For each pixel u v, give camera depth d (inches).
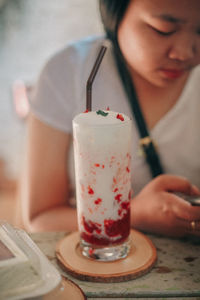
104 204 13.6
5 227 13.3
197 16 16.6
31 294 10.8
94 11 66.7
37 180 22.6
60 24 67.3
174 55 17.9
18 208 25.9
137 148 23.8
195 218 16.5
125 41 19.8
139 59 19.2
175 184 18.6
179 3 16.4
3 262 11.0
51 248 15.6
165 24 16.9
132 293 12.9
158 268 14.3
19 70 67.1
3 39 66.6
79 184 13.9
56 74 24.0
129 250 15.0
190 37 17.4
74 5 66.7
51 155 23.0
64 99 23.8
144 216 18.0
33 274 11.1
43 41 67.6
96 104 24.0
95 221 13.9
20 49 67.2
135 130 23.7
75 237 16.1
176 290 13.0
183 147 24.5
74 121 13.3
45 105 23.5
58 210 22.4
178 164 24.8
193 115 24.0
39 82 24.1
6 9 65.8
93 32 68.0
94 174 13.2
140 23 17.9
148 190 19.1
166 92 23.7
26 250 12.1
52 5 66.5
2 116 64.0
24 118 42.1
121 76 23.6
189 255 15.1
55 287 11.1
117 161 13.2
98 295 12.9
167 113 24.0
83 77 24.0
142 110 24.0
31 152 23.1
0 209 54.4
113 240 14.2
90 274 13.5
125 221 14.3
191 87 23.8
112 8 19.4
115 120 13.3
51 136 23.2
